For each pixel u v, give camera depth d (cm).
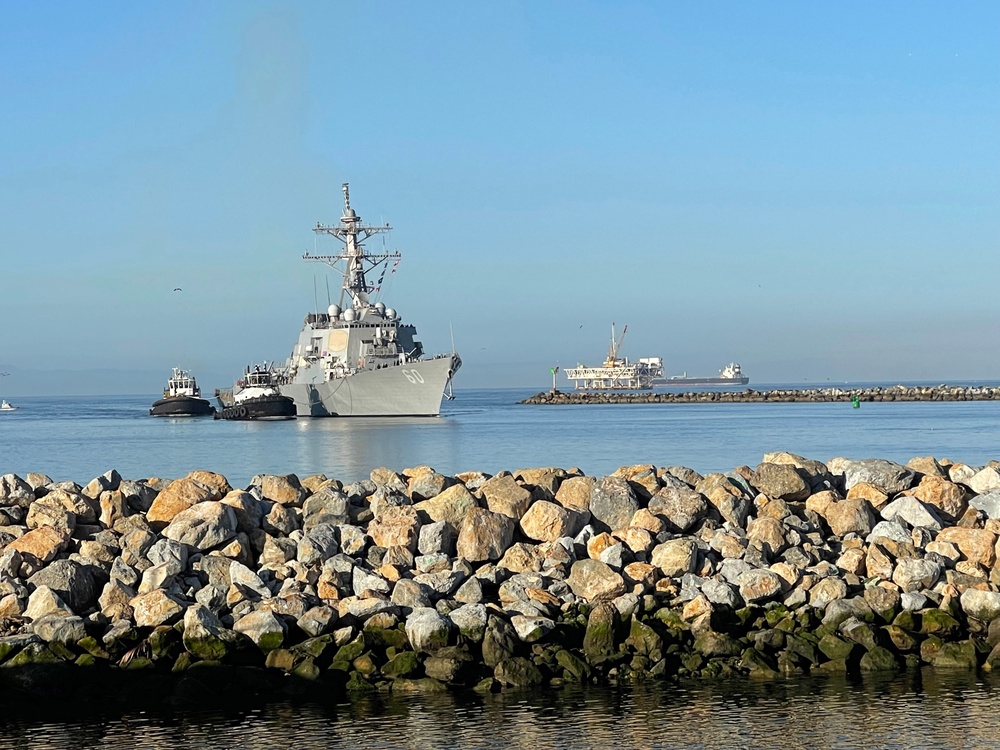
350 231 12369
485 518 2173
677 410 16800
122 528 2223
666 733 1614
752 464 6172
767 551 2181
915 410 15000
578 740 1593
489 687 1778
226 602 1955
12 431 12744
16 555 2036
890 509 2375
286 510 2289
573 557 2134
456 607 1944
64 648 1822
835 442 8125
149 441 9600
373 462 6800
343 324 12300
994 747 1554
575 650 1875
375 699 1742
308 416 12350
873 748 1559
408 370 11562
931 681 1817
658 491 2361
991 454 6600
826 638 1906
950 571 2086
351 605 1922
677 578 2059
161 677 1778
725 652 1875
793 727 1631
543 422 12456
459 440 8894
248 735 1614
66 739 1605
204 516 2173
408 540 2166
